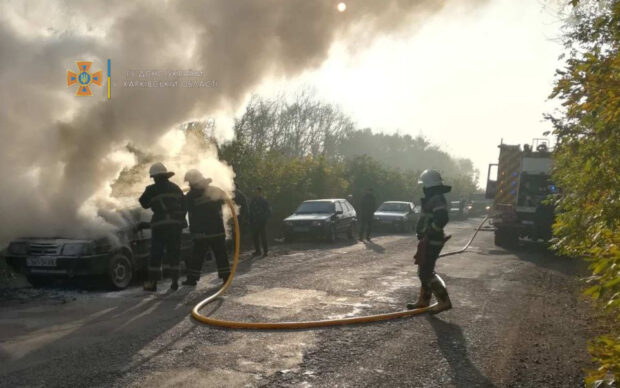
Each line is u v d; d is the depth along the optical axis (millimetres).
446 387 3926
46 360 4414
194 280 8086
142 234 8453
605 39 4992
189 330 5426
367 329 5562
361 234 18125
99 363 4344
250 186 17469
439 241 6363
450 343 5082
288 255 12789
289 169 20406
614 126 4824
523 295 7777
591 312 6582
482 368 4371
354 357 4598
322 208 17375
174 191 7754
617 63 4152
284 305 6699
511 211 15703
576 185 5988
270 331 5430
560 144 6406
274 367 4301
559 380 4125
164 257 9062
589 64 4266
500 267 11031
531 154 15789
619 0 4457
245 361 4445
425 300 6523
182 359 4477
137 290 7820
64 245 7359
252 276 9078
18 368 4203
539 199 15633
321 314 6227
